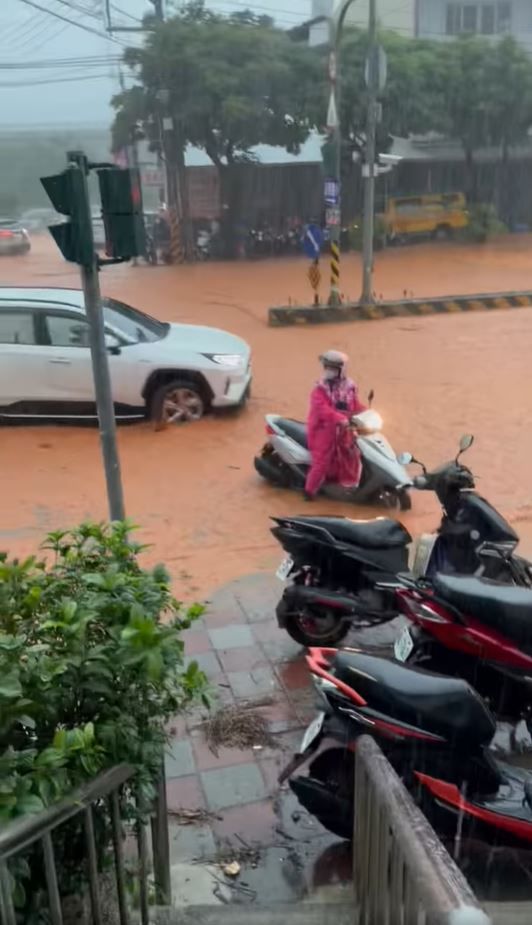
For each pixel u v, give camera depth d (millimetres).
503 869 3607
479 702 3582
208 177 31156
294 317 17609
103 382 5191
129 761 2340
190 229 30844
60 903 2320
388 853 2287
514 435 10086
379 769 2443
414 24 33938
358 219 31750
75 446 9945
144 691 2424
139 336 10641
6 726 2123
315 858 3689
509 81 30625
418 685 3611
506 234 33781
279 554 7082
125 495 8477
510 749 4367
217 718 4680
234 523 7785
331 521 5277
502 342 15367
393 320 17938
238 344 11117
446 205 32812
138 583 2521
